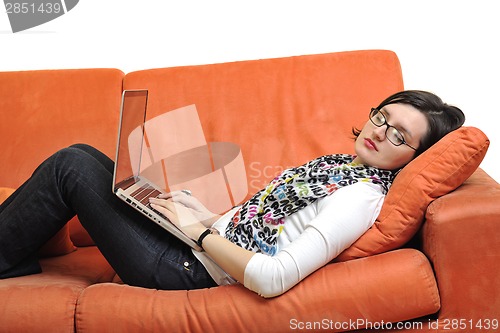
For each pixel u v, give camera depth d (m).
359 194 1.45
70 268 1.73
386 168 1.59
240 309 1.37
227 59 2.58
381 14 2.52
